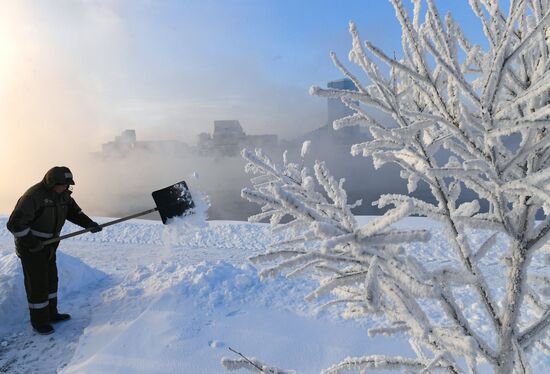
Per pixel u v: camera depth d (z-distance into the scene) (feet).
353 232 3.67
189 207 13.35
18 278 16.28
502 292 17.22
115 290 17.72
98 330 13.98
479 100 4.89
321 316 14.12
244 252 29.73
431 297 3.39
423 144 5.52
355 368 5.76
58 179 13.62
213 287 16.52
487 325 13.61
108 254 29.35
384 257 3.80
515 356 5.32
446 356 4.84
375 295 3.31
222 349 12.03
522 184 4.71
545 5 5.25
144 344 12.34
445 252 26.73
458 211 5.77
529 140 5.00
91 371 11.10
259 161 5.50
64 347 13.17
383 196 5.98
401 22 4.93
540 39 5.25
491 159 5.12
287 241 5.05
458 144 5.59
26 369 11.97
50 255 14.56
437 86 5.18
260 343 12.37
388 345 12.02
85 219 15.20
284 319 13.97
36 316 14.02
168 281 17.39
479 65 5.94
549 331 6.56
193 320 13.82
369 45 4.89
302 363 11.38
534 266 21.36
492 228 5.50
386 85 5.26
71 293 18.16
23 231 13.23
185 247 31.24
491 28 5.12
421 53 4.99
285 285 17.20
